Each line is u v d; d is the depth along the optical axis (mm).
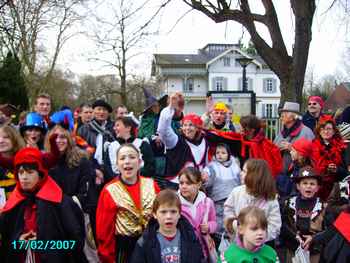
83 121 6777
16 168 3391
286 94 9633
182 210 3957
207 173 4727
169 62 50625
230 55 51031
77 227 3346
